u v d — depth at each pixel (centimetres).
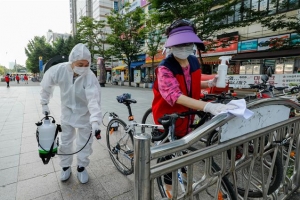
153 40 1744
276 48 1089
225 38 1309
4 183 228
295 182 204
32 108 689
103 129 432
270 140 161
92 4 4088
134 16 1920
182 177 150
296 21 1023
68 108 222
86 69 209
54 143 207
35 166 267
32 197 205
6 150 318
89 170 261
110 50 2200
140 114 580
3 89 1564
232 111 107
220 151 114
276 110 149
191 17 1097
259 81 945
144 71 2366
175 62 159
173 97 140
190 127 178
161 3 1056
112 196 209
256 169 238
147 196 87
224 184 139
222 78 181
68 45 3356
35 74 4738
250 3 1237
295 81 768
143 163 84
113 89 1598
